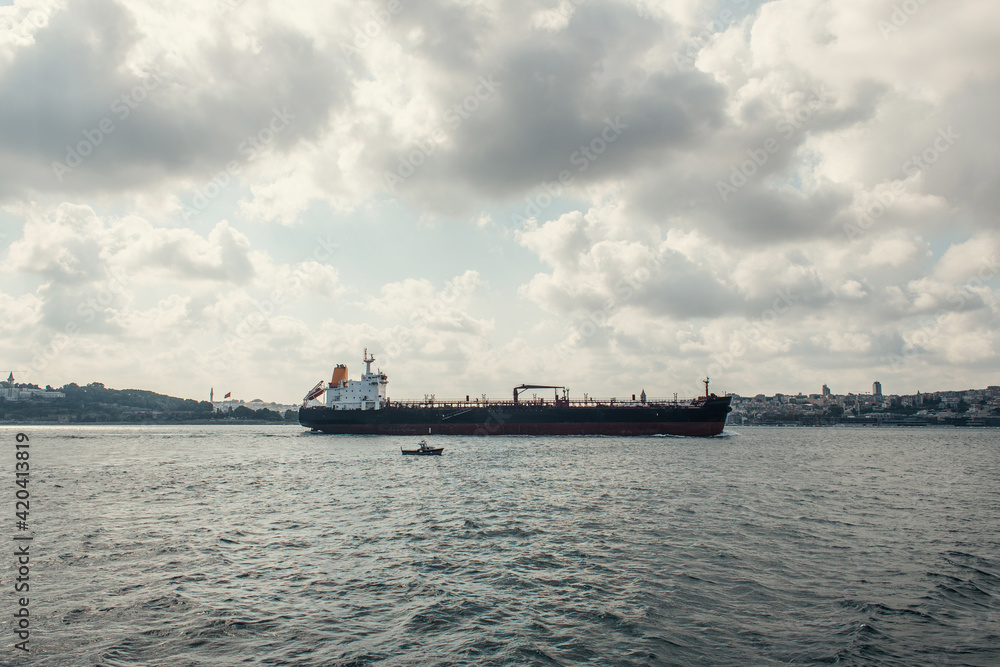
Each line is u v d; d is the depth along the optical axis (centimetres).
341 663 1736
